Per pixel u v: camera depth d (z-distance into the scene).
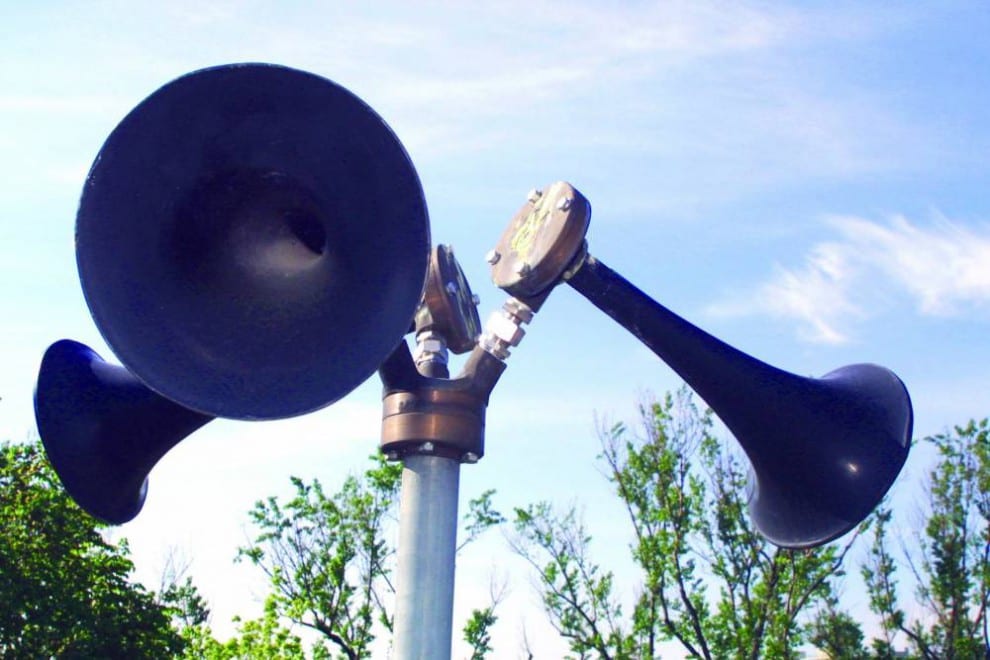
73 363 5.14
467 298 5.25
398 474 26.86
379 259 4.07
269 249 4.34
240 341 4.15
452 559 4.63
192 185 4.28
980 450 26.41
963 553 26.05
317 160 4.20
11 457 24.08
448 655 4.53
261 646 23.59
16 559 23.11
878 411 4.93
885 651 25.97
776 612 24.84
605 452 26.03
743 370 4.80
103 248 4.07
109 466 5.05
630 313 4.77
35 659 22.77
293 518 26.11
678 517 25.45
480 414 4.75
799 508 5.00
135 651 23.80
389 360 4.68
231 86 4.06
